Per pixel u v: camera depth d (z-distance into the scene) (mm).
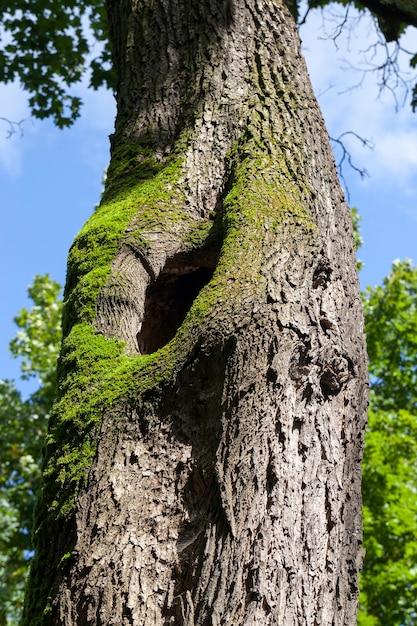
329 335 2293
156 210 2701
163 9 3566
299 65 3320
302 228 2436
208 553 1814
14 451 10984
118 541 1903
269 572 1786
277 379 2018
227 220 2490
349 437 2244
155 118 3156
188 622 1743
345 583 2021
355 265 2736
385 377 14531
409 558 9875
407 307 14734
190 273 2791
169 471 2002
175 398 2059
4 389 11312
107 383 2176
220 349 2051
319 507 1979
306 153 2861
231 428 1942
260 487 1879
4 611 10211
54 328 11539
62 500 2016
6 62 6996
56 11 6824
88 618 1810
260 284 2182
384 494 10414
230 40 3326
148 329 2811
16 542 10477
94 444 2061
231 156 2852
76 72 7125
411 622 9883
